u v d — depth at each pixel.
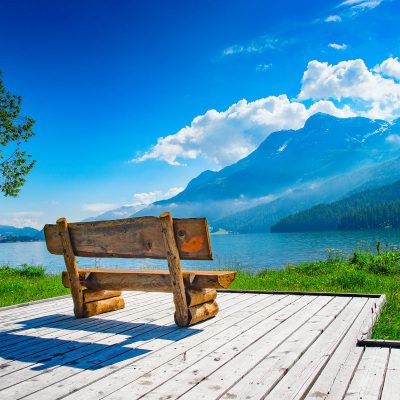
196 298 4.75
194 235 4.40
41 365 3.46
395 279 9.70
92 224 5.08
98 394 2.78
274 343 3.82
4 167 18.89
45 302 6.91
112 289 5.24
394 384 2.81
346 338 3.93
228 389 2.76
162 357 3.53
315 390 2.75
